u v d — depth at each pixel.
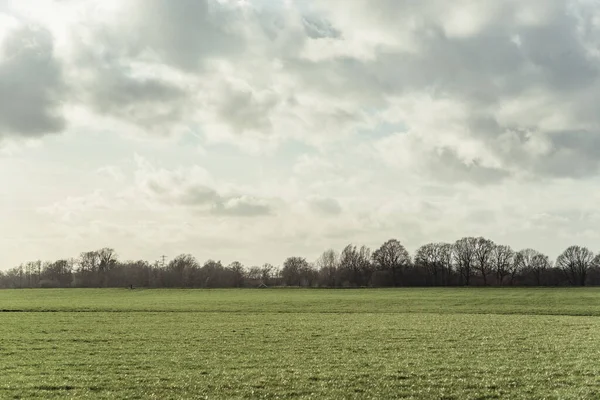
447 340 40.56
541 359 31.45
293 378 25.97
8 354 34.31
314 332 46.25
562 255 198.38
